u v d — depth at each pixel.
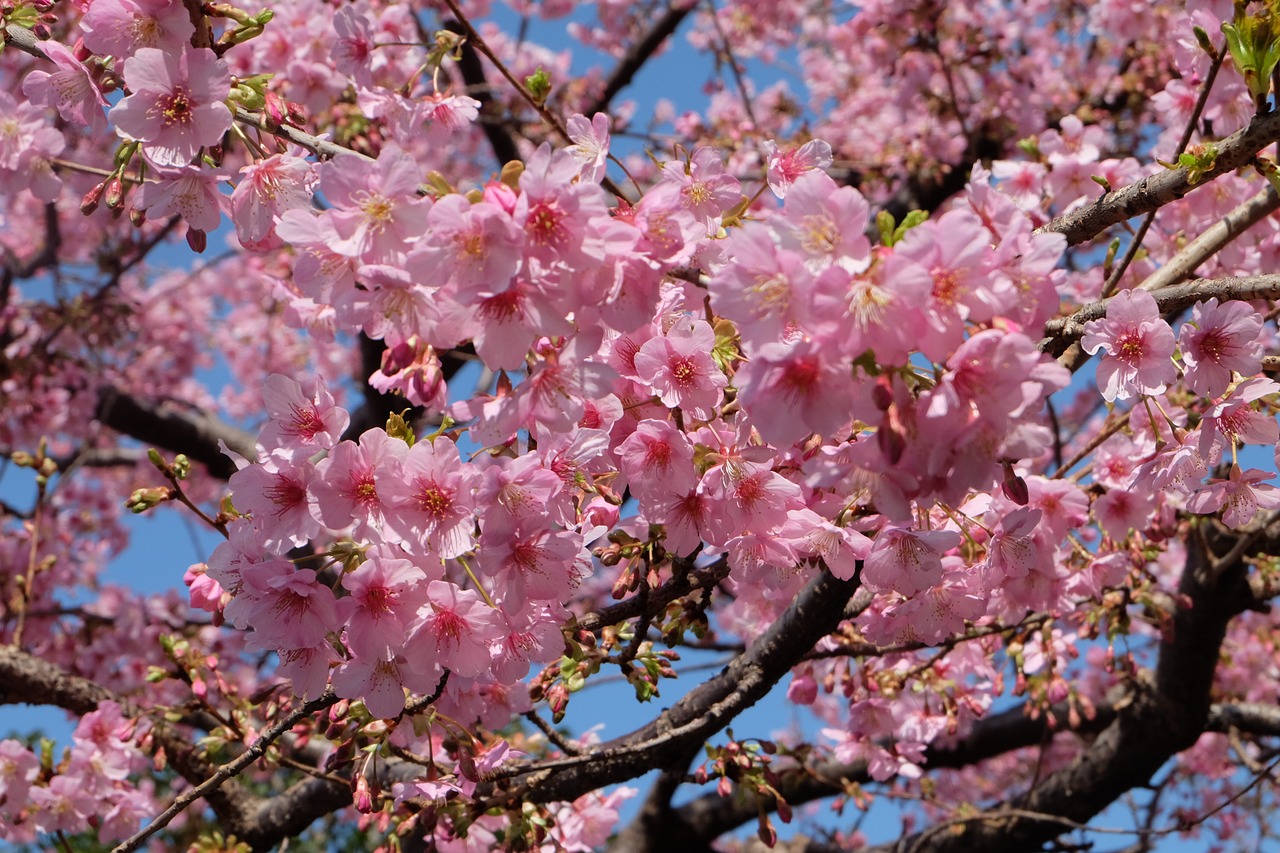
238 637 5.84
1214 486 2.40
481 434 1.99
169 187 2.28
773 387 1.62
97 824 4.08
